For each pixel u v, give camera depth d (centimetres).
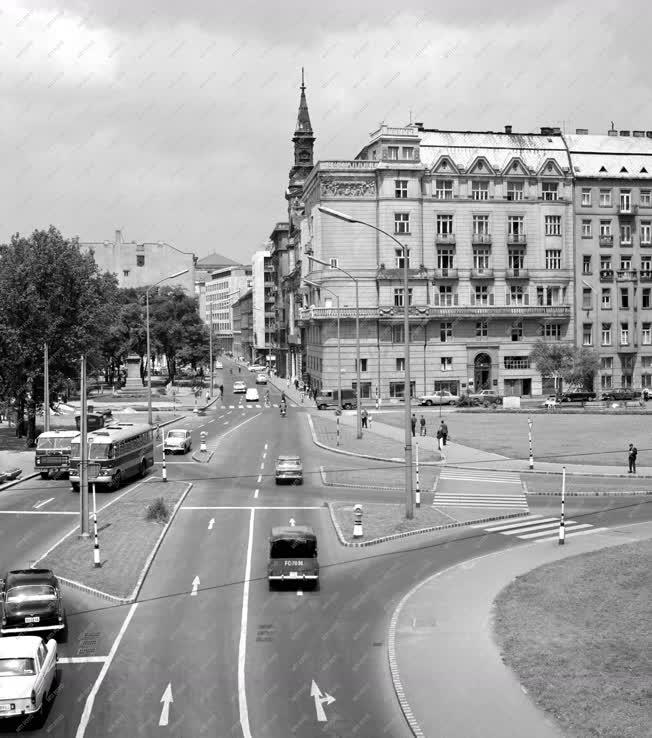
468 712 1800
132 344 12412
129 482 4709
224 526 3584
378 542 3325
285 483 4622
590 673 1955
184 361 13288
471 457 5494
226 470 5125
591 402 9362
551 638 2200
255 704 1880
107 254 16375
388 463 5353
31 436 6256
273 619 2441
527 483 4591
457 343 9981
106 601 2609
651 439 6225
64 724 1781
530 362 10162
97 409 9131
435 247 9800
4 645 1891
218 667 2089
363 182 9675
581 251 10194
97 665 2105
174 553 3161
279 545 2719
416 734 1708
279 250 15712
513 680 1959
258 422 7981
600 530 3488
